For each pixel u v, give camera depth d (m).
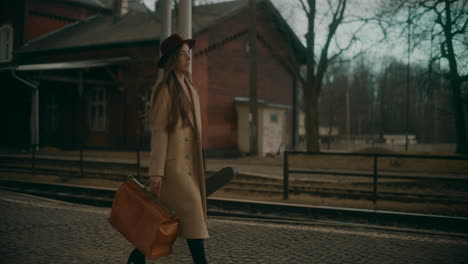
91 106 24.83
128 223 2.90
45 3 29.25
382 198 8.49
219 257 4.27
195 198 2.94
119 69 22.97
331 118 51.38
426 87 16.86
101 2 32.94
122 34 23.91
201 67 21.64
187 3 6.84
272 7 22.34
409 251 4.57
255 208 8.00
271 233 5.34
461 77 15.66
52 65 21.67
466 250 4.65
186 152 2.99
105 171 13.16
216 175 3.71
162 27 7.77
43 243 4.70
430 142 61.78
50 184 10.52
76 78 23.11
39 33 28.97
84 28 29.25
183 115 2.94
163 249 2.80
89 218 6.10
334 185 10.91
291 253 4.44
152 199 2.89
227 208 8.12
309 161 16.22
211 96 22.38
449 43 14.90
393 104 70.94
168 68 2.99
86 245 4.62
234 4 25.39
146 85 21.86
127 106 23.00
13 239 4.87
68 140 25.83
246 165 15.69
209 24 21.61
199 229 2.91
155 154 2.88
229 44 23.66
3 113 28.89
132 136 22.75
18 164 15.67
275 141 24.94
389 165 14.79
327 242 4.92
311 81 19.16
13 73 21.86
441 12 14.81
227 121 23.56
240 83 24.64
